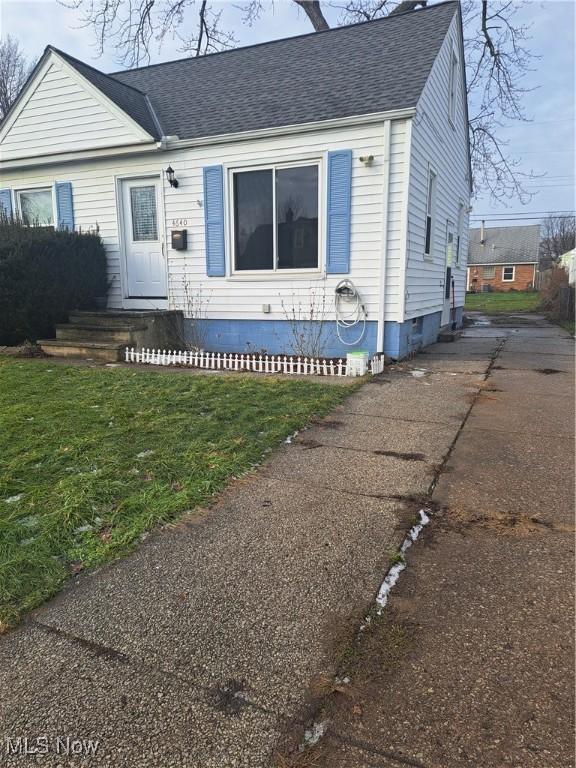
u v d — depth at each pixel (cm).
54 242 838
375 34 941
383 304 738
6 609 210
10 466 346
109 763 144
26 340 860
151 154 855
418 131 738
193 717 158
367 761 143
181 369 719
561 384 606
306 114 754
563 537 260
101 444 388
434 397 548
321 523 279
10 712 162
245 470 350
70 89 880
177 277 877
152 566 241
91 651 188
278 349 821
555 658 180
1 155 962
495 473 342
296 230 781
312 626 199
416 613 205
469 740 149
